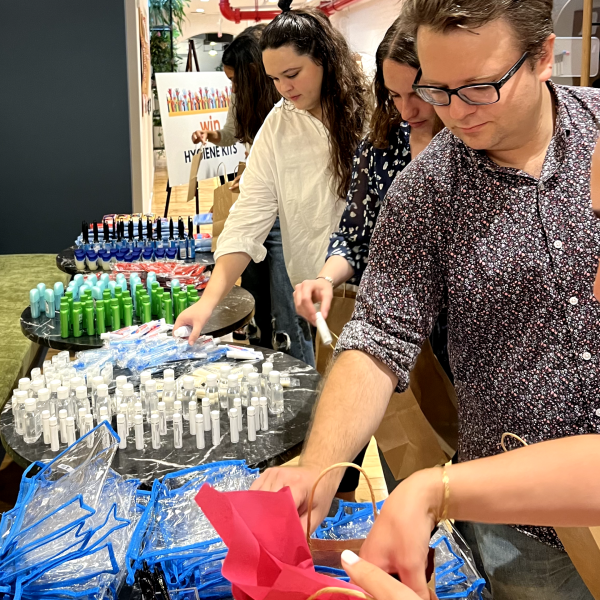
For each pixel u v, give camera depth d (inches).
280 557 33.9
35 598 42.2
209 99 235.9
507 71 41.6
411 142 76.4
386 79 70.6
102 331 101.7
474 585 44.6
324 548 38.2
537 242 46.5
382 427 74.4
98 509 47.3
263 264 145.3
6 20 208.4
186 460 66.1
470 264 48.6
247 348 92.4
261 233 102.1
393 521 34.0
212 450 67.8
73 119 218.1
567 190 46.0
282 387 80.1
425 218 49.8
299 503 40.3
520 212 46.9
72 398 74.4
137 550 44.7
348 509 52.4
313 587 30.3
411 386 71.6
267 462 65.9
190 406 71.6
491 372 51.0
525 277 47.1
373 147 78.8
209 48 532.4
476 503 34.2
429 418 73.2
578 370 47.2
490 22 40.1
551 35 42.8
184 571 44.1
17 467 122.0
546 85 48.9
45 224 224.7
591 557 41.8
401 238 50.9
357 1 503.2
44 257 197.9
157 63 429.4
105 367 83.4
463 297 49.5
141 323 107.4
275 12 522.9
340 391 48.5
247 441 69.4
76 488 48.6
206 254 156.4
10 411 76.9
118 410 68.6
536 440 49.9
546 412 48.8
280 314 138.3
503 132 44.1
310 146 98.7
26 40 210.4
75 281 117.8
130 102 221.1
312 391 80.5
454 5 39.5
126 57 215.8
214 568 44.4
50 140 218.7
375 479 120.7
